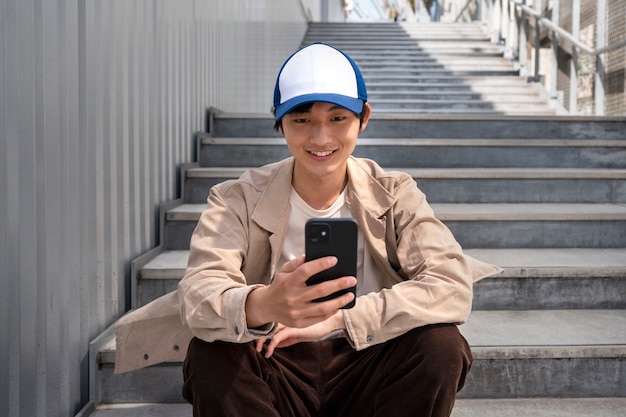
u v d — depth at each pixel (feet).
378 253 3.85
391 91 17.20
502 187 8.46
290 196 3.95
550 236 7.46
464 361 3.40
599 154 9.43
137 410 5.11
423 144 9.36
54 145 4.66
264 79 15.19
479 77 17.34
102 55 5.65
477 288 6.33
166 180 7.88
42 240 4.52
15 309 4.16
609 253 7.11
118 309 6.02
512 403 5.13
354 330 3.44
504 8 19.63
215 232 3.75
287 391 3.67
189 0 8.91
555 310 6.34
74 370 5.03
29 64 4.31
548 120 10.28
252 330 3.17
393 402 3.32
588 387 5.25
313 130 3.50
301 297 2.97
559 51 15.01
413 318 3.38
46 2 4.54
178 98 8.41
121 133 6.18
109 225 5.81
